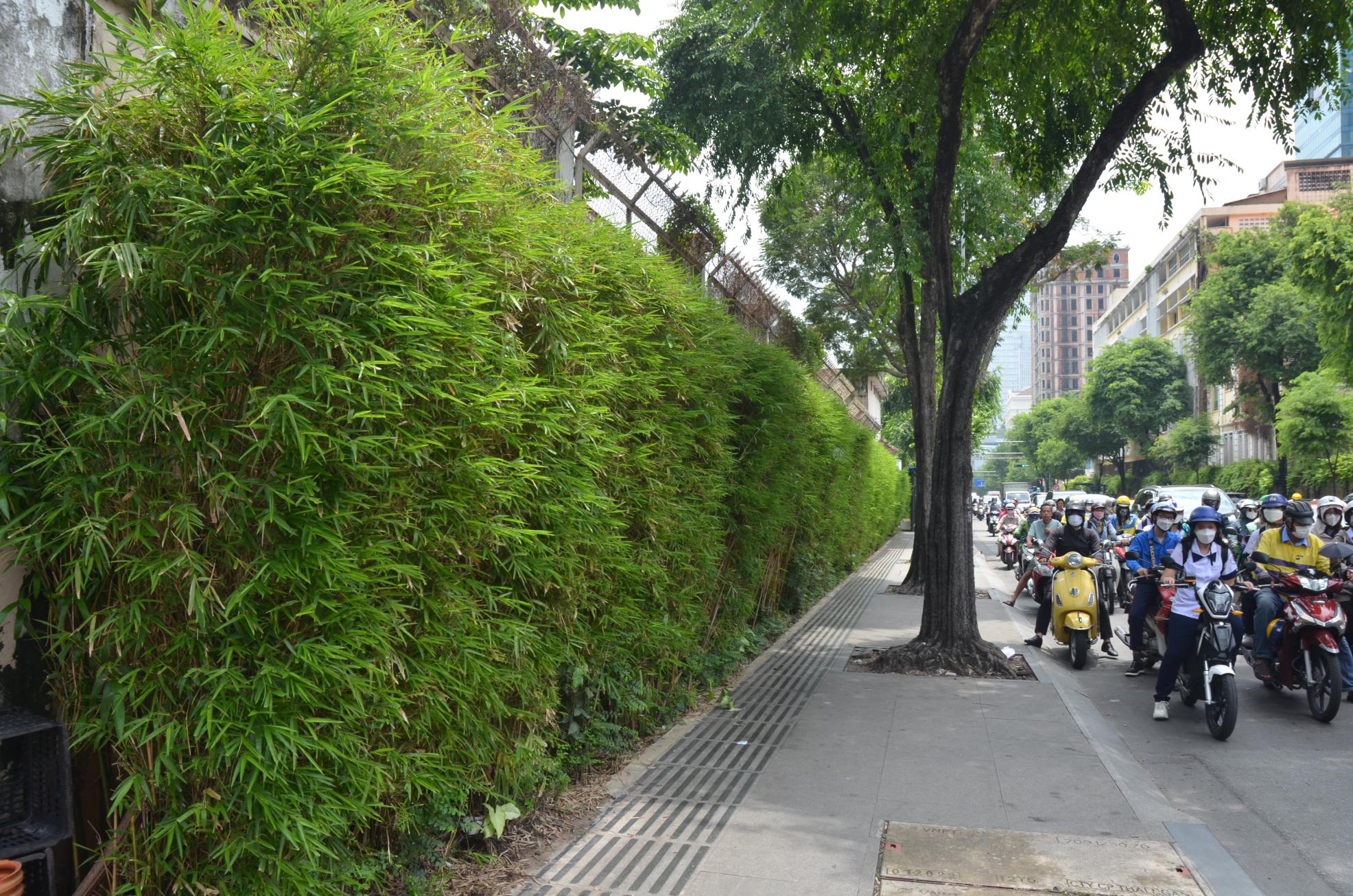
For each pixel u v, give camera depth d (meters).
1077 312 197.75
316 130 2.73
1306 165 70.44
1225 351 45.25
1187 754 6.48
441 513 3.26
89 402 2.62
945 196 9.05
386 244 2.88
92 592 2.70
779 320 11.17
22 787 2.67
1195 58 8.17
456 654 3.46
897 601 14.78
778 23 9.62
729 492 7.41
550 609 4.33
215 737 2.61
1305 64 9.09
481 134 3.47
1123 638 10.00
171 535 2.62
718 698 7.50
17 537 2.51
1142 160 10.38
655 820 4.63
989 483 175.38
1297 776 5.95
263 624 2.75
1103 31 9.30
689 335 6.25
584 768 5.28
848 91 11.80
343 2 2.78
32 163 2.82
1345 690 8.13
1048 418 106.25
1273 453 52.16
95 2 3.12
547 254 3.99
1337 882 4.26
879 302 21.19
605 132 7.31
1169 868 4.05
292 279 2.70
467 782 3.79
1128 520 15.97
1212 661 6.83
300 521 2.74
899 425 48.25
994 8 8.02
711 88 11.68
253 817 2.70
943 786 5.22
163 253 2.55
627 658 5.70
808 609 13.68
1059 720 6.83
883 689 8.01
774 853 4.19
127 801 2.75
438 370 3.12
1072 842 4.35
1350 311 28.59
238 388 2.74
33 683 2.73
